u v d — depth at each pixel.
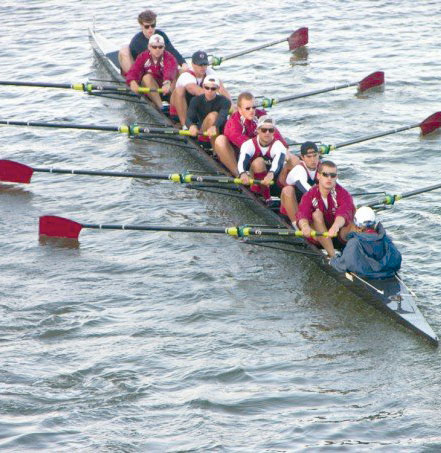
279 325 54.31
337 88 88.81
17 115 90.88
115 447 43.19
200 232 62.50
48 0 127.00
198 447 43.19
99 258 63.00
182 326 54.34
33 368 49.91
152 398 47.12
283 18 115.38
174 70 84.12
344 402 46.66
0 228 67.88
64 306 56.69
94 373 49.47
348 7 118.31
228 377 49.00
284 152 65.88
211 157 75.00
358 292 56.41
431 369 49.38
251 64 101.69
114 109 91.81
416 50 102.25
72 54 106.31
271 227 65.06
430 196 68.94
